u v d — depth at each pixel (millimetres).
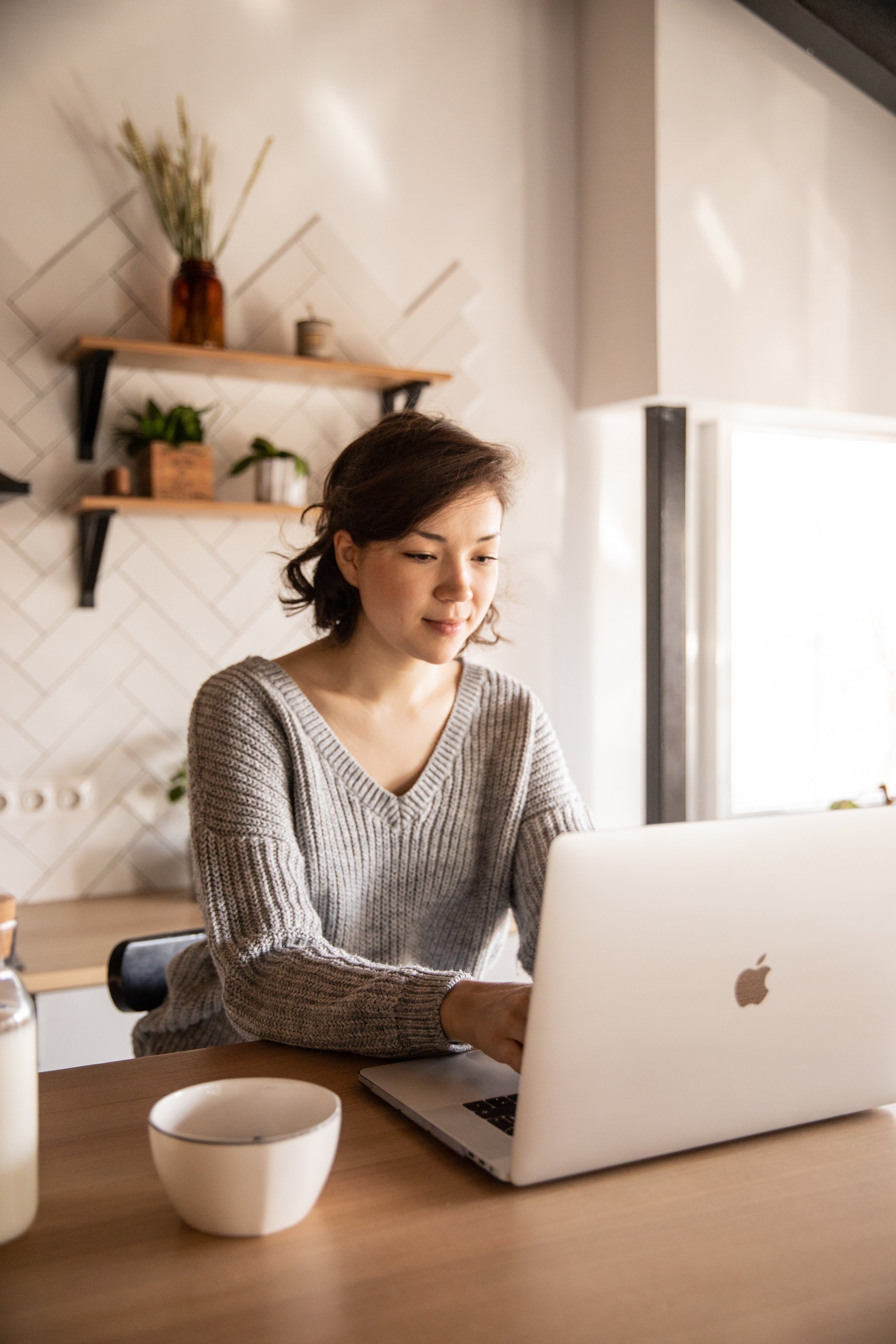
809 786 3160
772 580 3078
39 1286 632
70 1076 957
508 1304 620
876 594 3238
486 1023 896
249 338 2510
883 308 2855
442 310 2695
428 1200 737
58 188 2322
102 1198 739
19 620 2328
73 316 2336
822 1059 857
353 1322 601
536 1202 739
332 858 1264
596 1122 757
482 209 2748
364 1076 935
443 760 1323
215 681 1260
